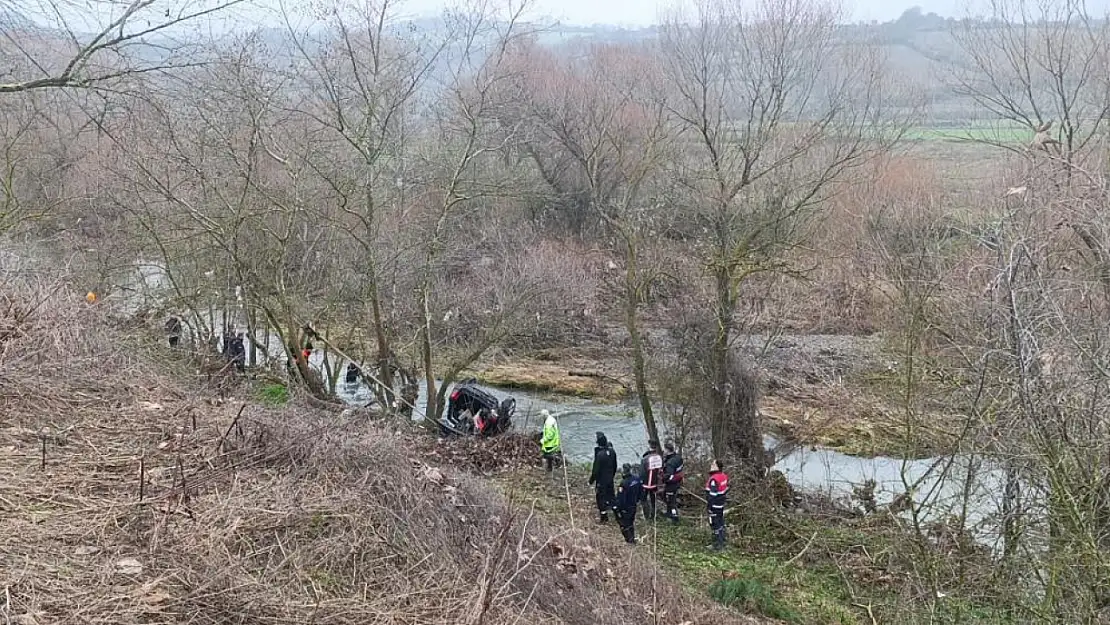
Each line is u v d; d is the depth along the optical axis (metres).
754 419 16.95
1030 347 7.80
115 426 9.14
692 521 15.60
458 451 17.59
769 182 16.25
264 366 20.19
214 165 16.73
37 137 18.56
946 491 14.05
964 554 10.42
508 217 27.97
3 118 16.73
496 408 19.77
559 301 25.28
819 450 19.03
